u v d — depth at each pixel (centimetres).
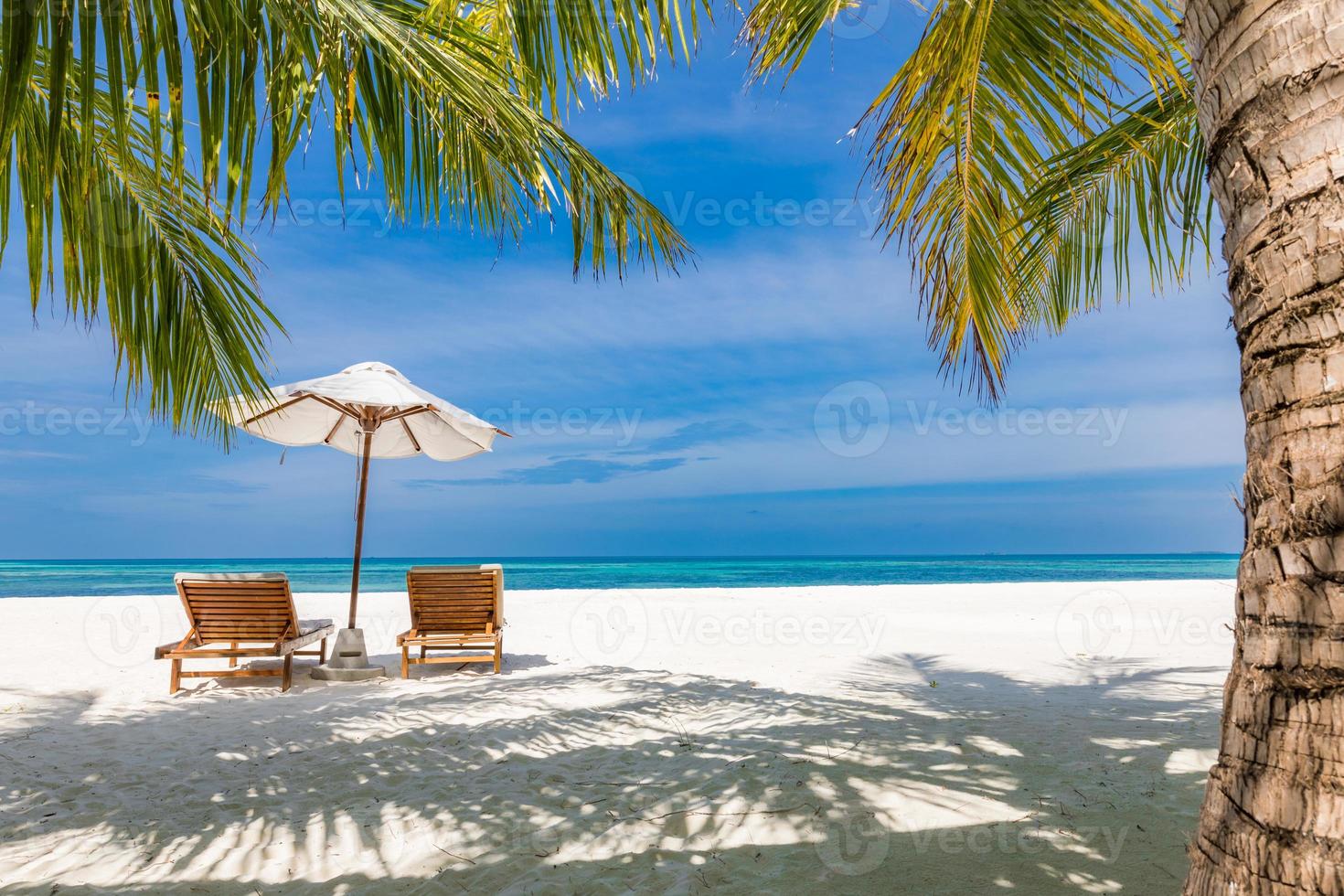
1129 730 434
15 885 250
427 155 330
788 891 242
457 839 287
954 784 338
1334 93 109
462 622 666
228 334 409
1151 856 264
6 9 182
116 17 197
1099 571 4459
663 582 3591
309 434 735
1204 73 130
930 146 346
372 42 288
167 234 379
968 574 4203
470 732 437
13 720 474
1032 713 479
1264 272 115
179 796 336
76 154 305
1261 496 115
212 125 218
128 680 614
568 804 323
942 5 290
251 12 221
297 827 300
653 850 274
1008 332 393
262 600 578
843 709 491
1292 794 102
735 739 418
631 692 551
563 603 1409
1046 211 414
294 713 493
